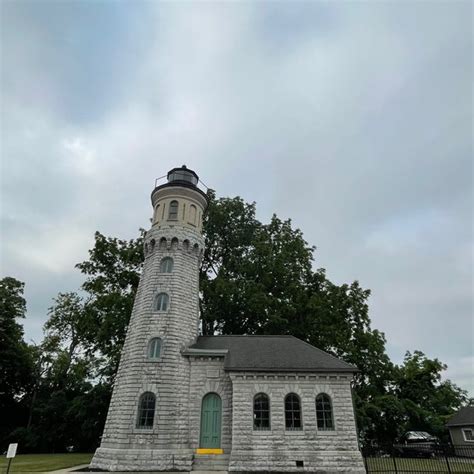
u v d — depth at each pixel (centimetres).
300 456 2177
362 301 4197
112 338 3697
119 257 4019
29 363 4597
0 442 4238
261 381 2406
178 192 3288
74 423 4372
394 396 4119
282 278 4062
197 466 2238
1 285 4794
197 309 2967
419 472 2142
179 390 2469
